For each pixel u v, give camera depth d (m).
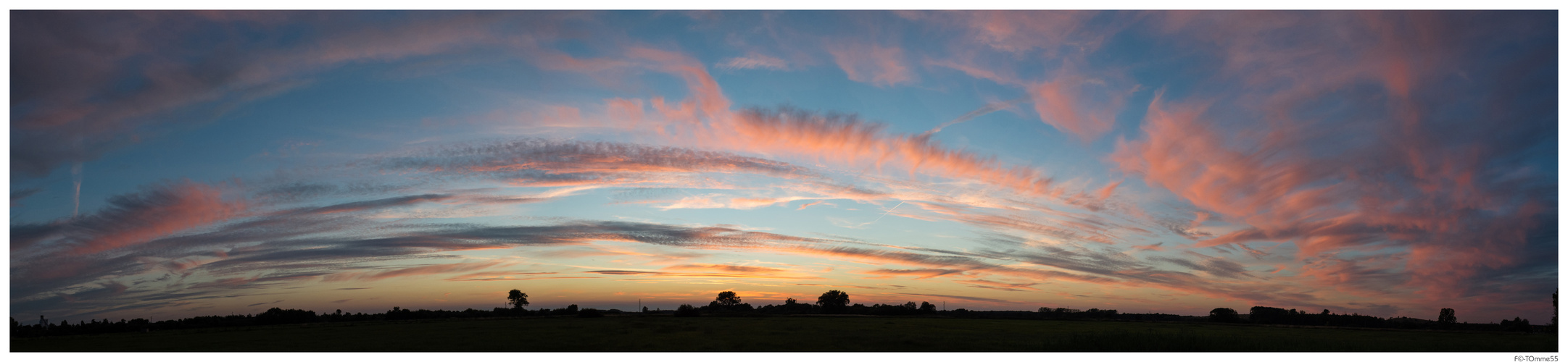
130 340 54.41
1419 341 54.66
